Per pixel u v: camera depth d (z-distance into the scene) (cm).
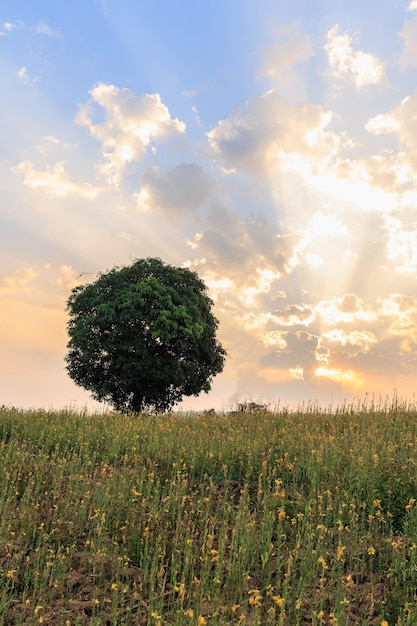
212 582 580
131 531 729
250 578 572
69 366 2875
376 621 516
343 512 775
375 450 1020
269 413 1697
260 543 676
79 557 661
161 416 1723
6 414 1612
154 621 496
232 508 812
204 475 946
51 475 977
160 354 2805
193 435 1276
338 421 1476
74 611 539
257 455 1067
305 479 952
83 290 2959
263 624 496
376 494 823
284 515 701
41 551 655
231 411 1838
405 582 584
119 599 562
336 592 553
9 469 995
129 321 2730
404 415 1511
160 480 962
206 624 481
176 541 669
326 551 643
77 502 800
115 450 1156
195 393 2980
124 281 2922
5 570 616
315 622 484
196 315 2873
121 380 2725
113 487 891
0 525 729
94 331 2789
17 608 547
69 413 1716
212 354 2975
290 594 556
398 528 740
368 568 626
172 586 550
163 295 2814
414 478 851
